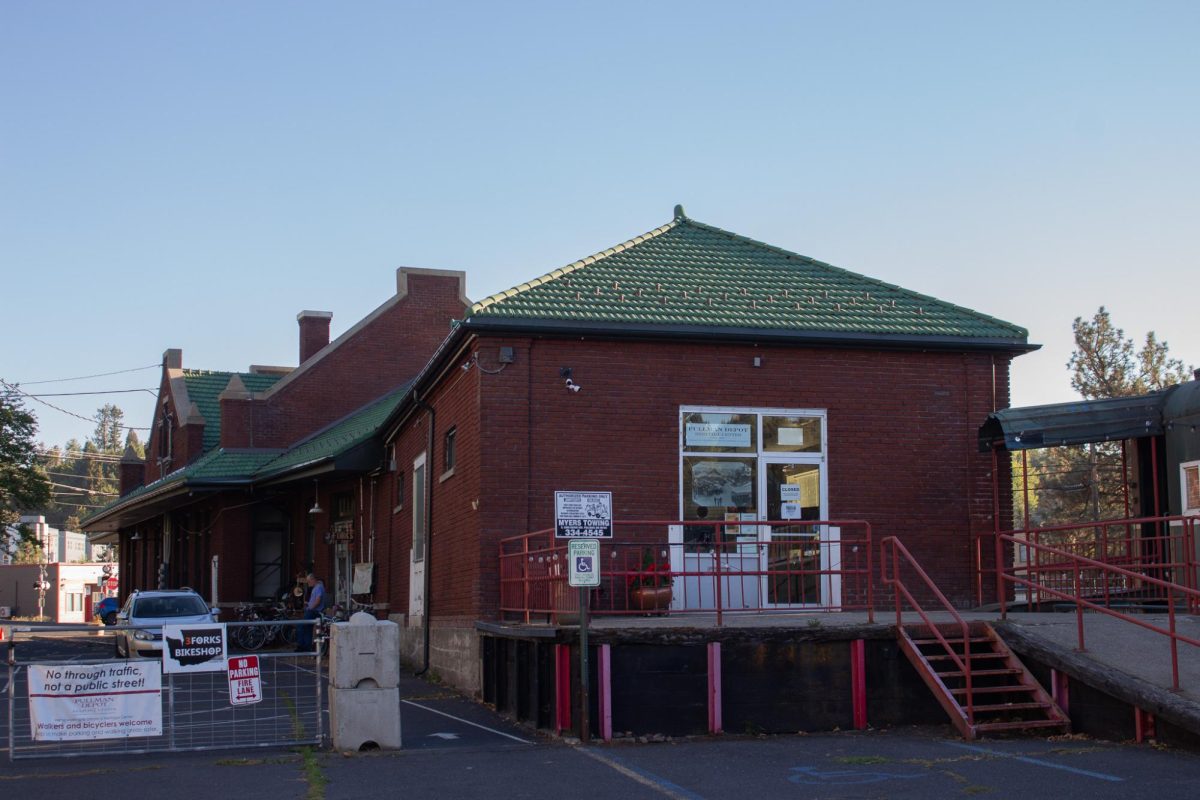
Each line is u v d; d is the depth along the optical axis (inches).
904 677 558.9
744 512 701.3
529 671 582.6
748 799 383.6
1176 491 698.8
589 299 707.4
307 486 1236.5
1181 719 443.2
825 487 713.0
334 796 395.5
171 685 486.6
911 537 718.5
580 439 686.5
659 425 697.0
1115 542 840.3
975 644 563.8
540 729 556.1
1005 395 745.0
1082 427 704.4
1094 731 500.7
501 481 673.0
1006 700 550.0
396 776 432.5
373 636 499.2
